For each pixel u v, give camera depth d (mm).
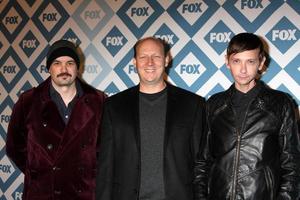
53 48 1777
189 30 2066
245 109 1533
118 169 1647
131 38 2160
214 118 1580
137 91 1701
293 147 1479
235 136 1508
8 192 2395
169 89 1703
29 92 1867
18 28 2363
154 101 1666
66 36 2273
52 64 1776
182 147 1612
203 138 1616
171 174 1588
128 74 2176
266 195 1462
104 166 1658
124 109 1665
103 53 2215
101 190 1646
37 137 1770
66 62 1769
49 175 1746
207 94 2053
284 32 1934
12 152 1899
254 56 1495
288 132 1487
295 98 1923
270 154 1484
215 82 2037
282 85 1943
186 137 1621
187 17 2070
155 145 1611
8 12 2383
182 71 2086
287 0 1927
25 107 1828
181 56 2084
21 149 1897
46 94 1797
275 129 1493
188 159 1629
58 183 1739
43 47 2314
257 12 1965
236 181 1476
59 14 2283
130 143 1616
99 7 2213
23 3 2350
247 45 1487
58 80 1758
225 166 1508
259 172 1464
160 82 1686
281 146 1500
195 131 1639
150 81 1639
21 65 2361
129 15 2162
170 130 1610
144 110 1659
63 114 1807
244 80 1508
